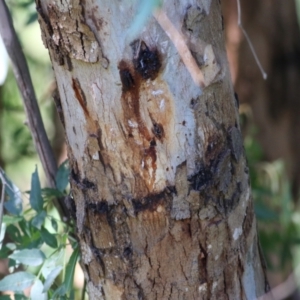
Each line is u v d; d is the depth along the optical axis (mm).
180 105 1325
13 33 1676
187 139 1340
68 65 1336
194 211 1363
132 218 1371
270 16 2600
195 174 1352
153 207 1360
